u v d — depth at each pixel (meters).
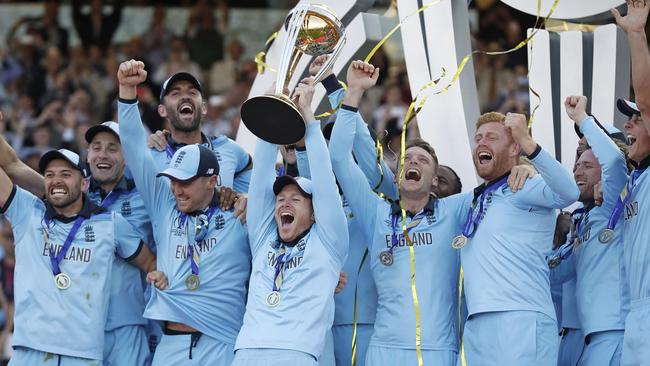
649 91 25.20
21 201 27.91
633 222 25.58
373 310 28.22
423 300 26.52
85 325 27.12
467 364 25.91
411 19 32.62
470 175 31.64
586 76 32.91
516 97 54.34
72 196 27.56
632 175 26.05
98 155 29.05
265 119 25.22
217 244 27.34
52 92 59.72
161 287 27.17
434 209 27.14
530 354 25.17
